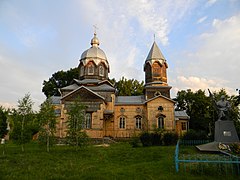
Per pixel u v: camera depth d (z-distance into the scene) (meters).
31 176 11.27
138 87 62.59
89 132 35.06
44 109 23.36
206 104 54.72
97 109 36.25
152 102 39.44
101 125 35.59
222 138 17.83
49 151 21.62
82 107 24.36
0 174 11.71
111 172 11.96
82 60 43.97
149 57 43.84
